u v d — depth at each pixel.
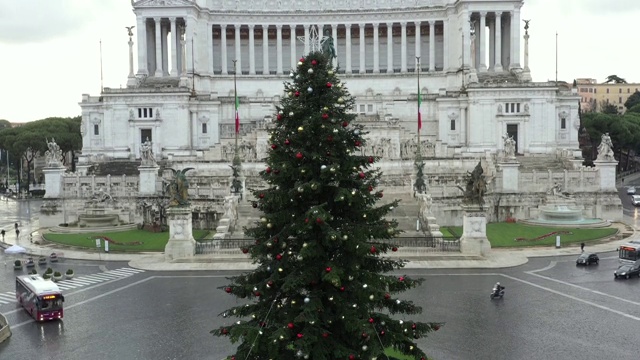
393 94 160.38
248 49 180.88
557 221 100.75
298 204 29.42
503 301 55.41
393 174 113.94
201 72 167.88
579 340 44.94
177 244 75.25
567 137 143.50
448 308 53.03
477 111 142.88
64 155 190.88
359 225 29.23
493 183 106.94
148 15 159.50
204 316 51.47
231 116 152.50
